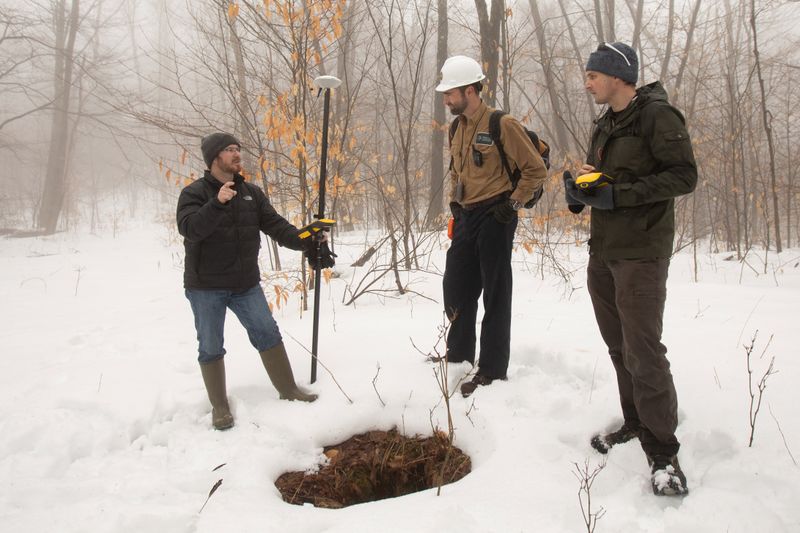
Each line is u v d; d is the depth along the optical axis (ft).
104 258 42.60
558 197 31.01
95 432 10.20
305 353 13.37
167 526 7.41
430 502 7.75
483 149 10.67
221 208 9.62
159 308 21.89
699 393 10.11
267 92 20.76
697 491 7.45
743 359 11.64
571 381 11.19
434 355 12.44
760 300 17.66
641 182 7.43
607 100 7.96
